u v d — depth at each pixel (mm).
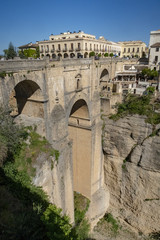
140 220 31094
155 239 29531
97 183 33406
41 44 63750
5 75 15219
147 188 30047
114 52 75562
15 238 9875
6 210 12062
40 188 17875
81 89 25328
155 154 28234
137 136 30297
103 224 32000
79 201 30234
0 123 16234
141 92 34906
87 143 29641
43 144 19906
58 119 21422
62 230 11125
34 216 11758
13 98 24281
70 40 57906
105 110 34062
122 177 32688
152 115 29500
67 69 22078
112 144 32625
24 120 20672
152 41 51625
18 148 17828
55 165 20578
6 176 15273
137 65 47719
